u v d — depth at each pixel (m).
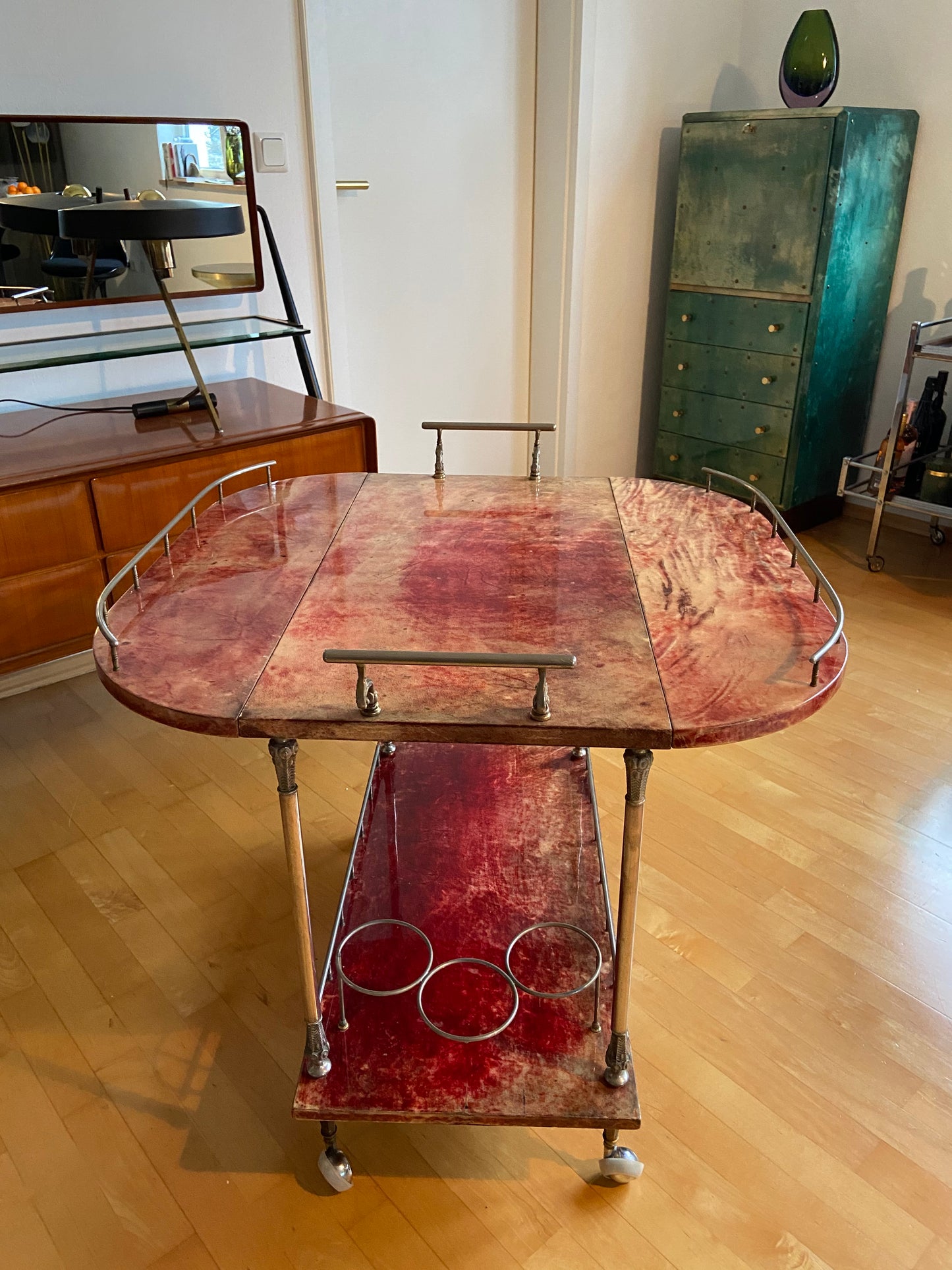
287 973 1.81
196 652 1.29
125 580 2.50
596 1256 1.35
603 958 1.60
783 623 1.36
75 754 2.46
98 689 2.76
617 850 2.11
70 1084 1.60
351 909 1.70
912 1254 1.34
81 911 1.96
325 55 2.94
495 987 1.54
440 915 1.68
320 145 3.03
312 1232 1.38
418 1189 1.44
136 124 2.64
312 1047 1.38
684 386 3.89
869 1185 1.44
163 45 2.66
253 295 3.07
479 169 3.59
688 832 2.17
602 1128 1.38
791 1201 1.41
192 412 2.78
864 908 1.95
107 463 2.38
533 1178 1.46
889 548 3.69
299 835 1.23
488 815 1.94
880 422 3.88
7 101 2.46
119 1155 1.49
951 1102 1.56
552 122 3.61
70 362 2.46
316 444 2.72
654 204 3.97
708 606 1.42
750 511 1.82
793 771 2.38
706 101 3.97
